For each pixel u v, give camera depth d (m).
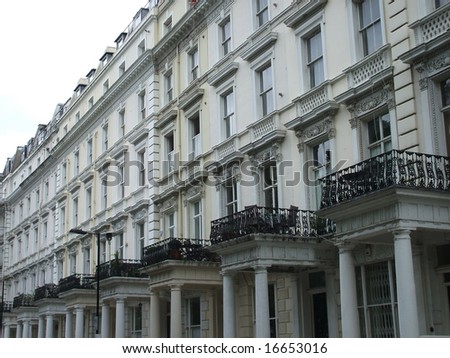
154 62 31.00
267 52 22.08
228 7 25.06
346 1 18.44
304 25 20.23
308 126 19.41
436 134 14.76
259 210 18.45
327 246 17.91
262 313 16.97
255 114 22.42
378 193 13.26
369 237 14.46
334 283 17.91
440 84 15.09
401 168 13.36
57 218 45.03
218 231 19.09
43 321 40.47
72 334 34.84
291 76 20.67
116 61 36.56
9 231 59.88
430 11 15.50
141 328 30.09
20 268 54.09
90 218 38.06
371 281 16.77
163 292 25.11
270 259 17.31
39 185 51.47
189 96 26.92
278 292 20.12
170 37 29.09
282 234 17.53
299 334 18.84
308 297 19.09
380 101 16.66
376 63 17.05
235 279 22.02
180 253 22.53
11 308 49.34
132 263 28.34
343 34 18.48
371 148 17.16
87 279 33.06
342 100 17.88
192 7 27.05
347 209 14.27
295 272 19.28
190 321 25.64
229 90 24.58
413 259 14.84
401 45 16.08
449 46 14.59
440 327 14.29
